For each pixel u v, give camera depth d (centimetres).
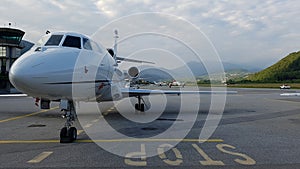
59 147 628
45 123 1034
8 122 1062
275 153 578
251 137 764
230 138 746
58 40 838
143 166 478
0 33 4978
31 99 2859
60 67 717
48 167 470
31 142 686
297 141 712
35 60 696
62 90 714
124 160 517
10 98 3078
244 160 521
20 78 651
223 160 520
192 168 468
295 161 516
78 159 523
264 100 2789
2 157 535
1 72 4841
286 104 2208
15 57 5169
